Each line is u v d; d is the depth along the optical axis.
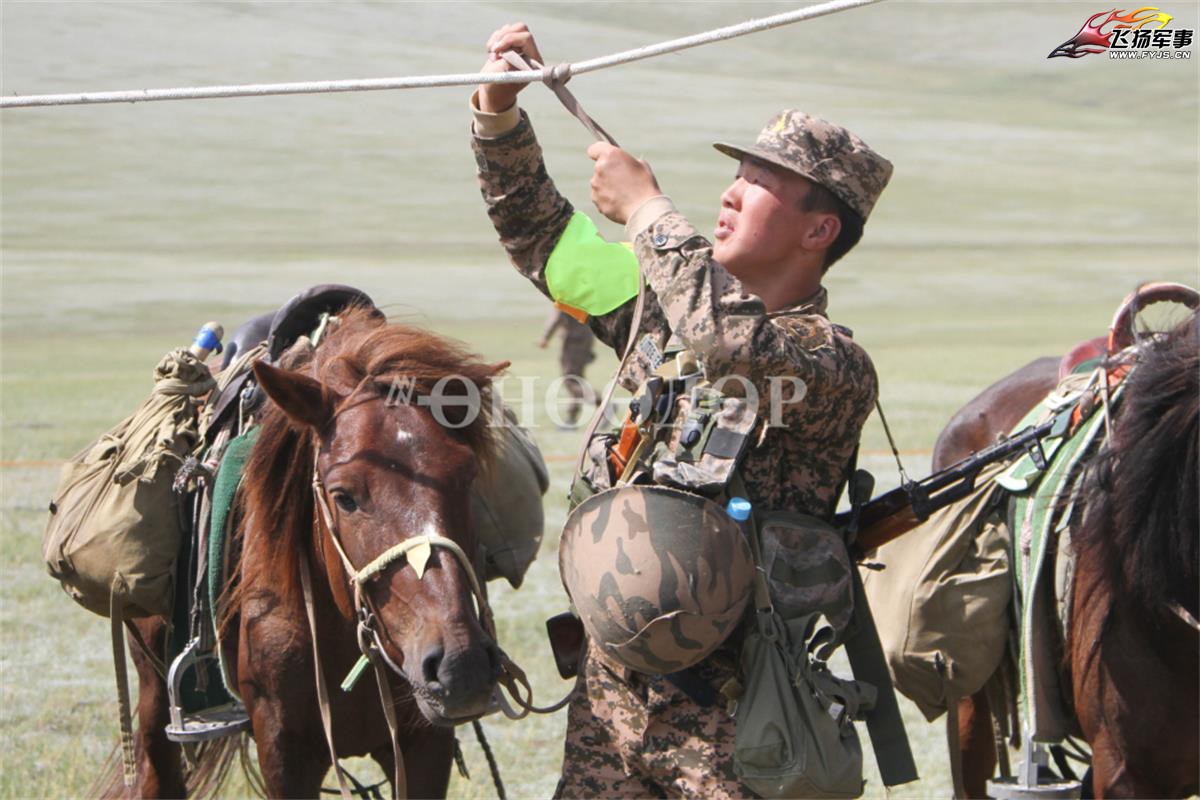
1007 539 17.97
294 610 16.09
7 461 55.50
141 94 13.10
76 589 18.83
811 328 13.64
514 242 15.09
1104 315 136.00
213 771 21.02
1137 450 15.84
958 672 18.08
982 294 153.12
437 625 13.51
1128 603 16.03
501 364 15.17
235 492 17.02
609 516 13.09
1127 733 16.23
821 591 13.58
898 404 72.19
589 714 14.33
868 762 26.16
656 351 14.38
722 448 13.26
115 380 86.25
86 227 185.75
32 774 24.42
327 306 17.97
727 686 13.43
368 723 16.64
